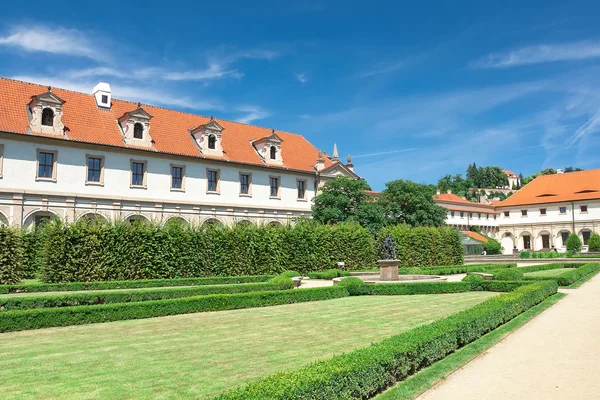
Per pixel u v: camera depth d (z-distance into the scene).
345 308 20.31
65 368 10.62
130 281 30.23
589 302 21.34
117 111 46.69
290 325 16.09
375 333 14.35
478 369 10.59
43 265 30.05
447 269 43.59
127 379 9.70
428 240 51.69
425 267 44.94
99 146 41.84
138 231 33.59
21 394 8.79
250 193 51.84
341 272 39.50
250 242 38.94
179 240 35.41
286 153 57.94
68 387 9.19
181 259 35.22
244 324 16.47
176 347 12.73
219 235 37.69
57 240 30.38
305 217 52.81
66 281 30.23
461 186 179.25
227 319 17.70
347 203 52.16
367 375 8.41
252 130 58.22
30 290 27.00
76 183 40.59
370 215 52.12
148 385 9.27
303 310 19.95
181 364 10.87
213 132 49.75
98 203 41.50
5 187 36.97
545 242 91.94
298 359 11.19
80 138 41.00
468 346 12.55
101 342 13.49
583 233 86.38
